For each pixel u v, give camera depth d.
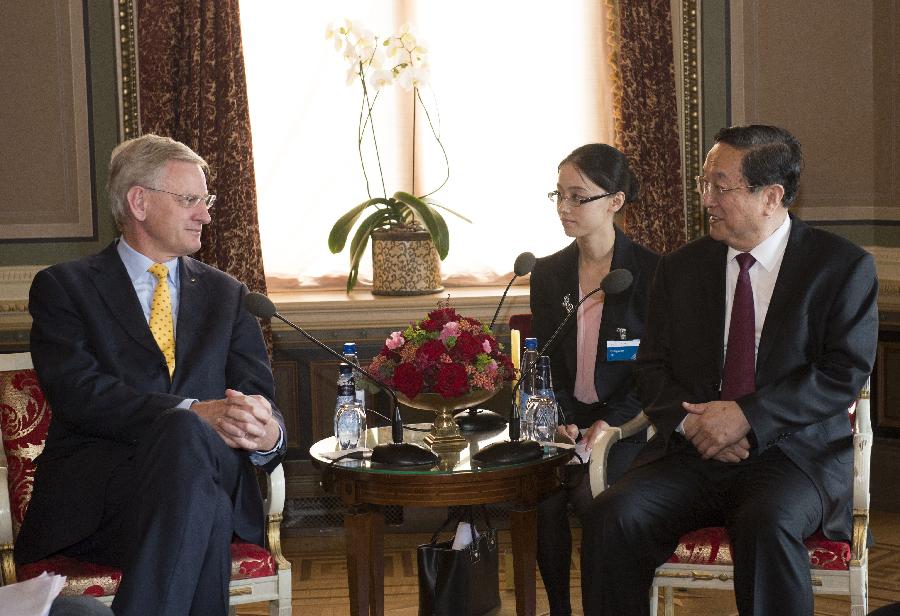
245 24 4.45
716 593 3.65
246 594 2.65
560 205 3.29
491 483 2.68
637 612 2.63
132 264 2.85
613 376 3.25
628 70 4.30
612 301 3.26
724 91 4.45
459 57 4.55
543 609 3.47
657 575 2.66
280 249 4.55
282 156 4.52
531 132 4.59
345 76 4.50
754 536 2.45
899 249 4.37
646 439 3.19
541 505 3.06
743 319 2.80
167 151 2.81
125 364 2.75
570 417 3.28
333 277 4.59
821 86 4.45
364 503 2.79
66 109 4.22
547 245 4.62
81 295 2.77
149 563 2.26
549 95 4.57
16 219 4.23
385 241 4.33
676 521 2.67
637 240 4.32
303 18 4.48
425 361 2.72
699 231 4.47
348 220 4.29
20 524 2.77
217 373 2.83
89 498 2.57
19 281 4.22
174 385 2.75
